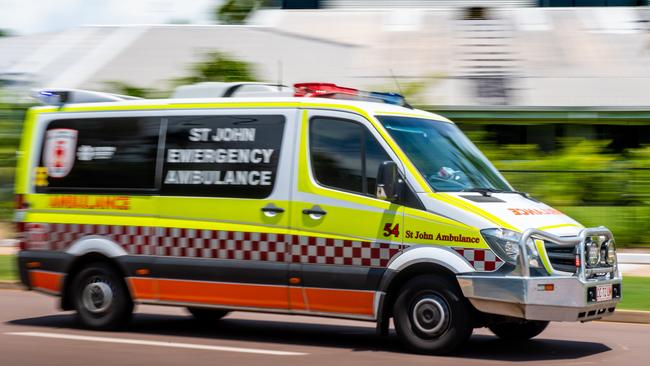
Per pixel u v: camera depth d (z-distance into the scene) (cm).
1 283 1875
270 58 4319
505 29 4584
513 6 5084
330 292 1157
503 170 2450
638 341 1296
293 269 1177
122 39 4656
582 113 3769
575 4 5197
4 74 3972
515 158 2466
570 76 4059
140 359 1095
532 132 3884
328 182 1170
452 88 3906
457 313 1101
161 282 1257
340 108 1181
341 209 1156
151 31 4722
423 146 1177
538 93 3888
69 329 1335
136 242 1274
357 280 1144
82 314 1325
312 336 1306
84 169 1322
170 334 1306
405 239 1123
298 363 1073
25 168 1366
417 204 1123
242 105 1233
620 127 3931
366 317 1144
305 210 1174
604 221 2383
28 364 1063
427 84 3109
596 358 1146
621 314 1495
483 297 1084
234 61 3019
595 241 1137
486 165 1238
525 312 1074
